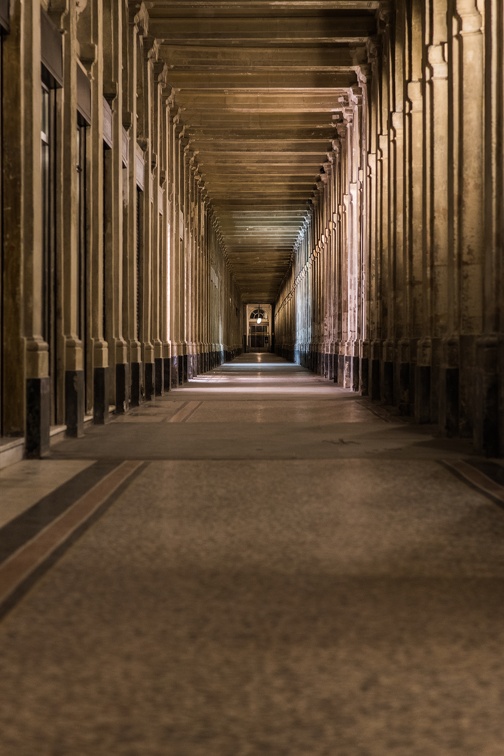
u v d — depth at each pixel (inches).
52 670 146.9
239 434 512.4
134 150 769.6
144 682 141.6
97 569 212.8
